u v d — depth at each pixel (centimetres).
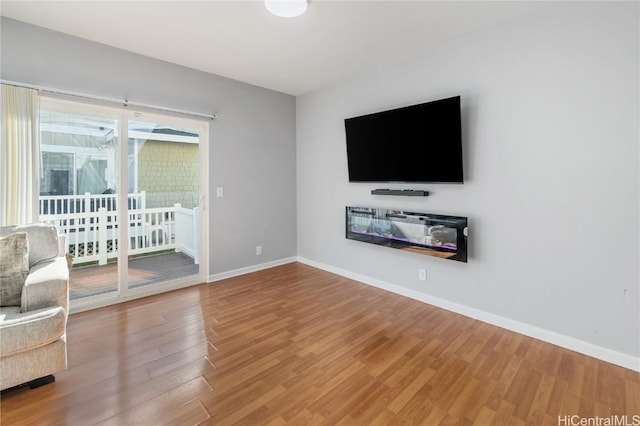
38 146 247
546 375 188
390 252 334
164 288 330
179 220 346
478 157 258
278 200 429
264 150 409
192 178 353
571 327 218
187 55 303
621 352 199
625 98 192
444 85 277
